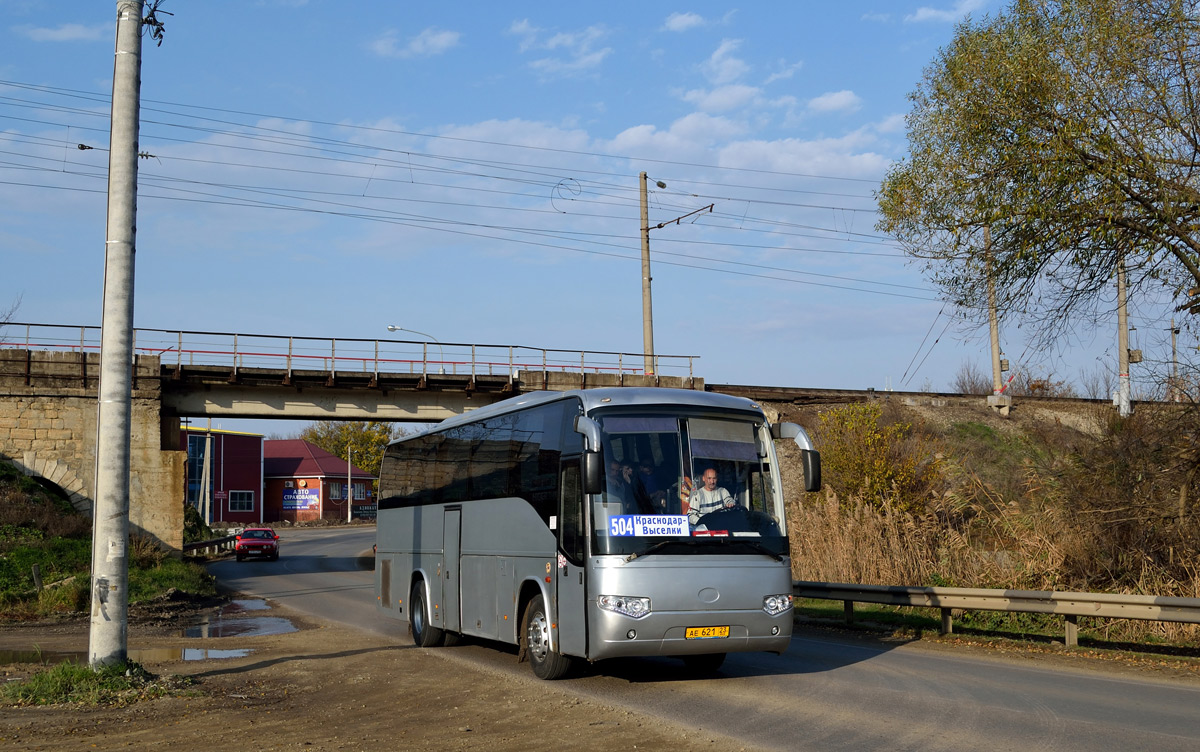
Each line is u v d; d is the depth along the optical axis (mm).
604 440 11117
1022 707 9445
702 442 11438
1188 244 14852
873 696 10250
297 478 99062
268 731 8961
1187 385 15742
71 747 8352
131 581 27688
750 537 11266
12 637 19016
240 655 14977
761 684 11242
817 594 18266
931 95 17234
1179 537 15250
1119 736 8070
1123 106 15227
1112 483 16203
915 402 46719
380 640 17266
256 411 39562
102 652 11531
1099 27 15266
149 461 37125
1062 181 15242
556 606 11602
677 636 10703
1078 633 15203
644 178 36438
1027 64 15508
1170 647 14039
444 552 15430
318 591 31422
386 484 18859
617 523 10844
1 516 32469
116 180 11883
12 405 36531
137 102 12117
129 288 11867
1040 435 19953
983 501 20219
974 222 16422
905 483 26047
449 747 8070
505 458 13531
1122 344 21078
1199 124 14992
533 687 11203
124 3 12039
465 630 14445
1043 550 16828
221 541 49562
